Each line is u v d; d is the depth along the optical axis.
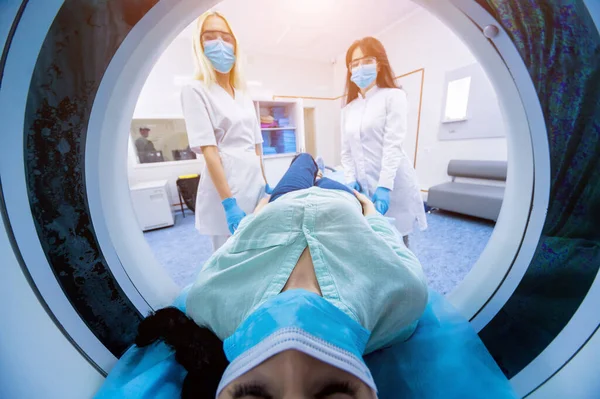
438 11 0.54
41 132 0.41
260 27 2.95
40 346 0.42
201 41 0.93
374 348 0.51
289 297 0.38
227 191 0.95
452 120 2.75
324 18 2.83
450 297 0.74
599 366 0.40
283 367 0.28
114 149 0.55
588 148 0.43
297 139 3.57
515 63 0.48
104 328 0.53
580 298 0.44
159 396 0.46
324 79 4.34
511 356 0.53
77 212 0.48
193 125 0.92
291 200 0.65
